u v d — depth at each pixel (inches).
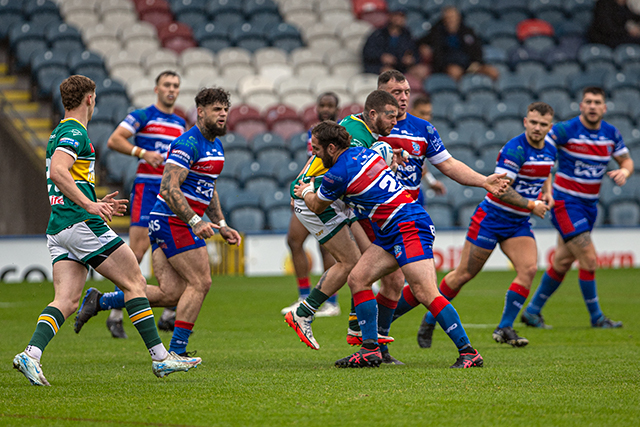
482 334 1007.6
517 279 885.2
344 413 478.9
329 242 732.7
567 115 2591.0
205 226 700.7
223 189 2250.2
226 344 904.3
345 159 677.9
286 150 2386.8
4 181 2191.2
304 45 3048.7
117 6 3048.7
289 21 3166.8
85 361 765.3
